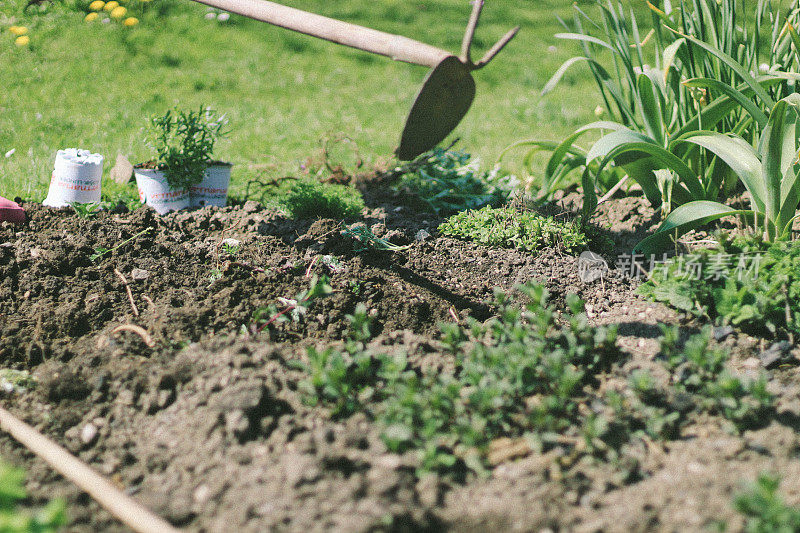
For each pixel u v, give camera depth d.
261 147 5.86
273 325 3.05
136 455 2.39
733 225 3.99
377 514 1.99
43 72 7.20
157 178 4.39
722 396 2.40
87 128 5.95
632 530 2.01
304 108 6.98
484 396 2.34
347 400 2.45
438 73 2.82
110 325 3.11
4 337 3.02
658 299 3.18
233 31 8.81
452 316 3.23
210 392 2.52
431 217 4.50
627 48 4.28
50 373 2.73
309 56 8.52
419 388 2.51
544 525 2.02
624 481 2.18
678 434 2.37
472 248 3.95
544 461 2.24
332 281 3.36
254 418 2.38
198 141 4.54
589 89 8.23
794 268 3.03
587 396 2.55
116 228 3.81
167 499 2.16
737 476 2.15
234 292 3.25
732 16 4.13
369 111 7.09
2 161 5.14
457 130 6.75
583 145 6.33
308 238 3.82
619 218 4.29
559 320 3.19
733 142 3.77
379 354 2.56
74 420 2.55
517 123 7.03
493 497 2.11
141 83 7.22
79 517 2.13
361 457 2.20
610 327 2.76
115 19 8.55
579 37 4.12
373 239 3.75
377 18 9.88
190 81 7.42
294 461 2.19
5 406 2.65
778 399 2.48
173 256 3.66
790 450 2.24
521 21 10.34
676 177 4.23
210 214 4.30
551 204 4.40
